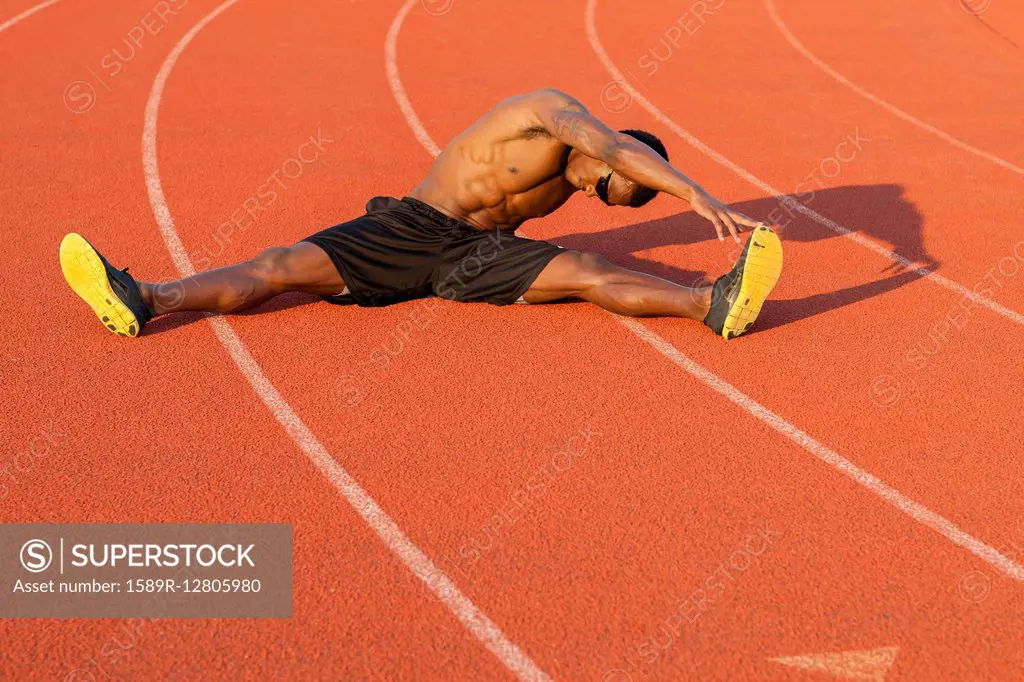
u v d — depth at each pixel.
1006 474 4.67
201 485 4.56
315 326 5.92
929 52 12.55
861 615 3.88
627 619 3.86
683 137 9.47
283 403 5.17
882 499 4.50
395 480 4.61
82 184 8.11
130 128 9.41
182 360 5.55
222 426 4.98
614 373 5.46
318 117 9.81
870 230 7.43
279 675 3.61
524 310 6.12
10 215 7.48
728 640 3.77
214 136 9.24
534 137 5.48
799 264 6.86
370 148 9.03
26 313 6.04
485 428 4.98
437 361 5.57
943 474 4.67
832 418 5.09
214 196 7.93
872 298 6.37
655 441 4.89
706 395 5.28
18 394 5.20
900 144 9.34
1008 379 5.45
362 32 12.95
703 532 4.29
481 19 13.71
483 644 3.75
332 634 3.79
